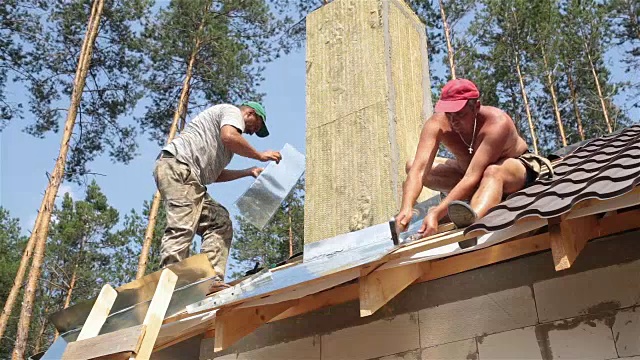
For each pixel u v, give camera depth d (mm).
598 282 3279
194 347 4691
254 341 4379
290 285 3424
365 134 5164
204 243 5137
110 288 4227
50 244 23984
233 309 3781
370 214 4848
